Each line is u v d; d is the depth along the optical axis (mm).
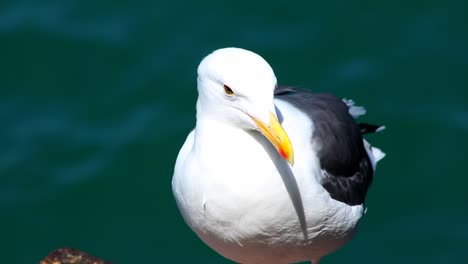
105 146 19062
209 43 20625
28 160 18844
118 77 20188
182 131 19328
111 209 18094
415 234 17375
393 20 20641
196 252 17203
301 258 9227
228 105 7641
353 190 9531
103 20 21062
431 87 19578
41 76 20078
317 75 19953
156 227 17672
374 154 10695
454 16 20641
